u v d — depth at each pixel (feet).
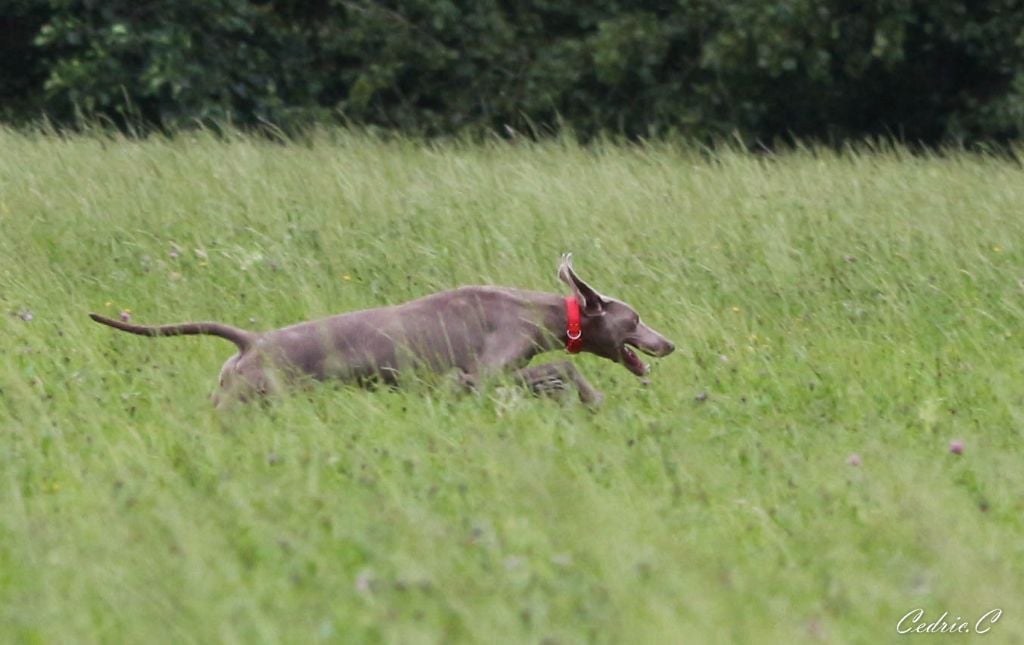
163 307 71.20
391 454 51.31
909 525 45.73
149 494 46.65
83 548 42.63
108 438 52.80
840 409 59.88
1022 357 66.59
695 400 59.57
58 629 37.76
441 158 100.89
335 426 54.34
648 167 99.25
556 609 39.40
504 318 60.49
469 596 40.06
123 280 75.92
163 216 85.20
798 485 49.93
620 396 60.59
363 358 58.80
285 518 45.24
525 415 55.36
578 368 64.59
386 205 87.40
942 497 47.91
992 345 68.59
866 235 83.20
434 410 56.34
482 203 86.99
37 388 57.67
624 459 51.16
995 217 85.66
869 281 76.48
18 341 64.39
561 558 41.96
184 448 51.65
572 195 87.81
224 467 49.83
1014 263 79.51
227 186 89.81
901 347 68.54
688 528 46.14
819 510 47.85
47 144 100.01
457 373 59.41
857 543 45.27
